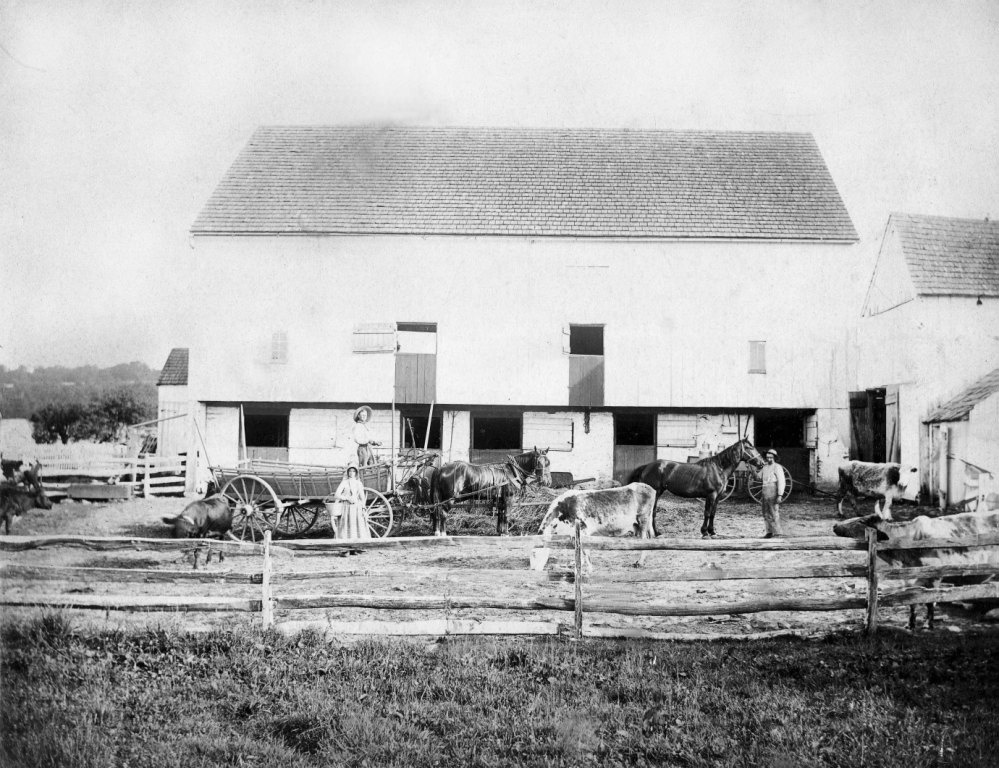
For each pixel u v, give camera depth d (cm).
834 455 1852
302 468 1427
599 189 1988
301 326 1928
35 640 828
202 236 1906
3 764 643
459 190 1986
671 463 1453
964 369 1658
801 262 1895
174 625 874
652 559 1268
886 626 889
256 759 621
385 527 1432
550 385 1917
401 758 615
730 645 834
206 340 1923
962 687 717
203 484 1917
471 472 1439
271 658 789
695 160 2044
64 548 1376
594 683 733
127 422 1980
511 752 626
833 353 1878
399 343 1947
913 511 1569
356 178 1997
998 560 947
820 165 2012
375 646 816
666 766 608
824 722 661
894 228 1750
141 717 686
